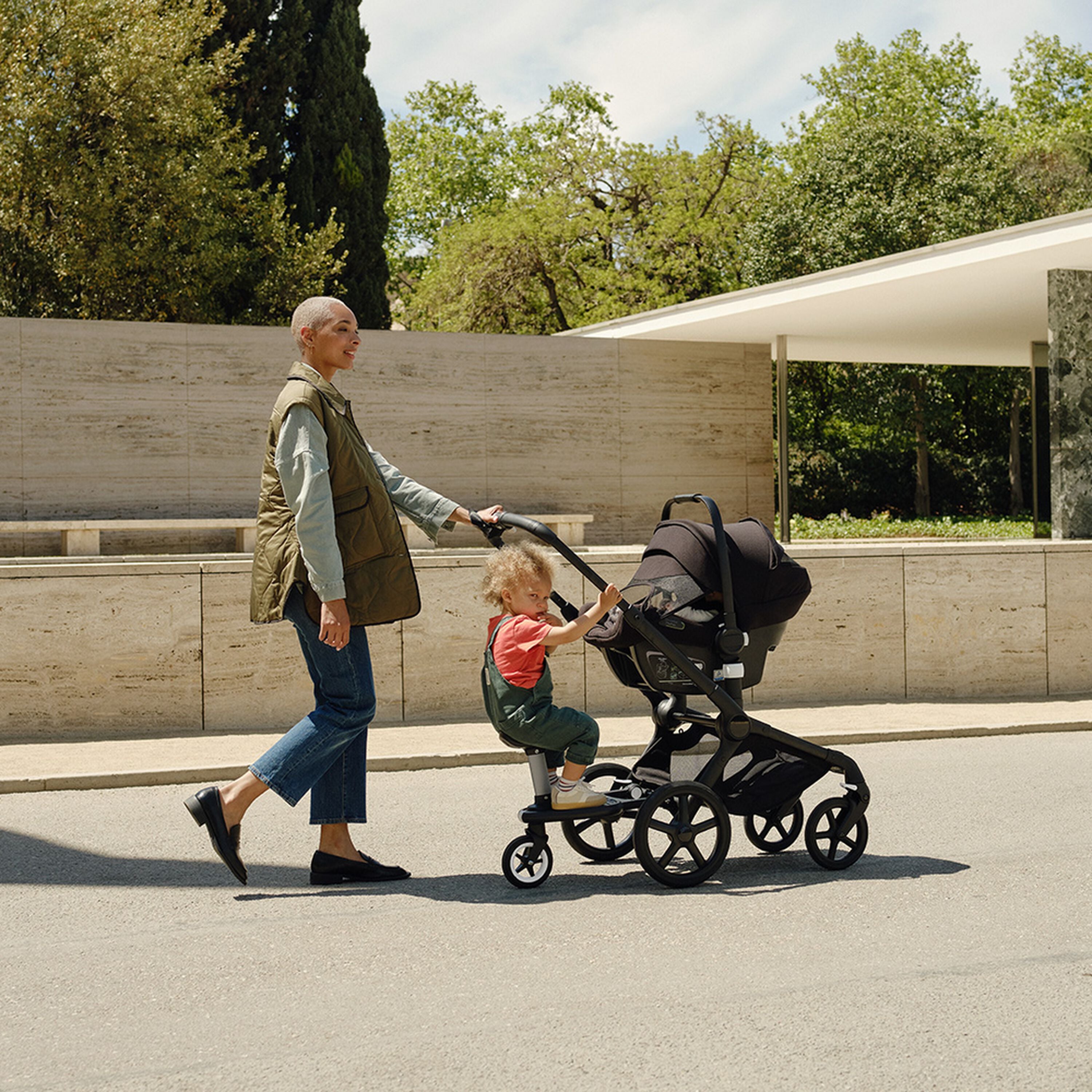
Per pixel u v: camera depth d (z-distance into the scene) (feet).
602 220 125.59
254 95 90.58
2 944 12.75
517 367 54.29
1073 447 45.57
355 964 11.96
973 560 32.22
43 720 26.40
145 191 84.43
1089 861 16.03
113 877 15.61
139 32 79.56
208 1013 10.62
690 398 57.82
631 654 15.96
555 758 15.47
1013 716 28.91
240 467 49.83
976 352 67.51
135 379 48.62
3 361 47.11
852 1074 9.18
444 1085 9.04
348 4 94.17
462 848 17.19
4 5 77.97
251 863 16.35
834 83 146.10
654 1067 9.34
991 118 153.38
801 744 16.02
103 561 35.42
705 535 15.98
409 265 153.28
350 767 15.20
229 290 89.71
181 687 27.12
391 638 28.27
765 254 118.42
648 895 14.52
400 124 157.07
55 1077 9.26
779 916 13.52
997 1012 10.49
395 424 52.39
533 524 15.44
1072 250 41.50
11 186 81.15
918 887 14.78
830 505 126.41
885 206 113.70
